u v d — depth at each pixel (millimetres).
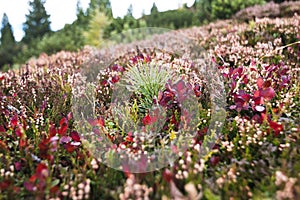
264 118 2777
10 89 4457
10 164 2658
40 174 2105
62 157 2787
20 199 2248
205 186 2189
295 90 3359
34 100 3707
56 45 13375
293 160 2381
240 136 2824
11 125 3074
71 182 2248
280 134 2709
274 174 2271
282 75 3598
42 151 2439
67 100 3766
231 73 3541
